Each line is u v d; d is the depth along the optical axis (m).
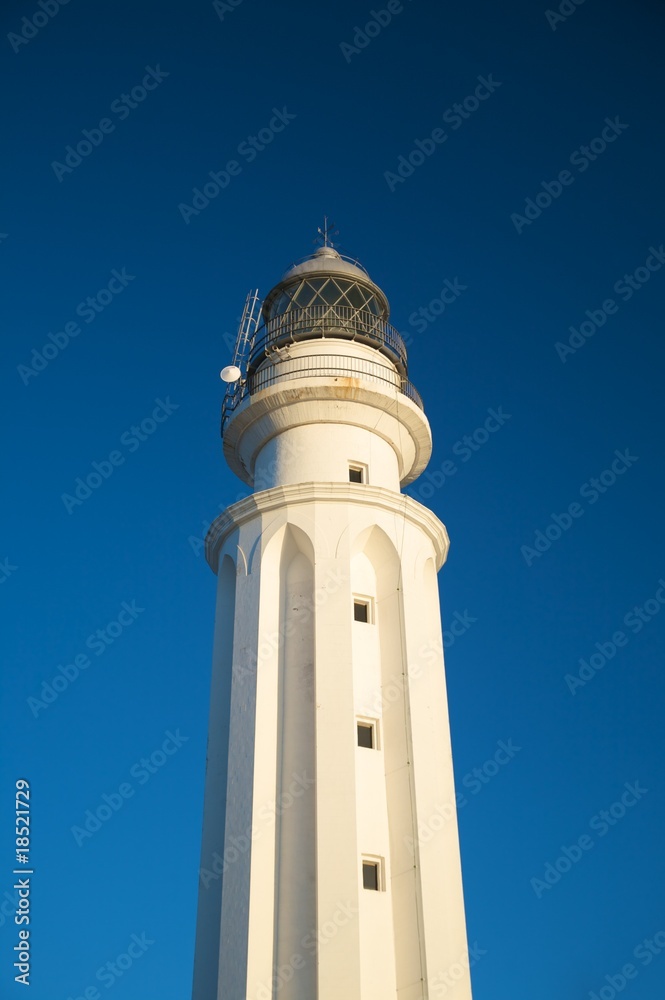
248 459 37.34
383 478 35.34
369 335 37.78
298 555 33.28
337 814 28.80
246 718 30.88
